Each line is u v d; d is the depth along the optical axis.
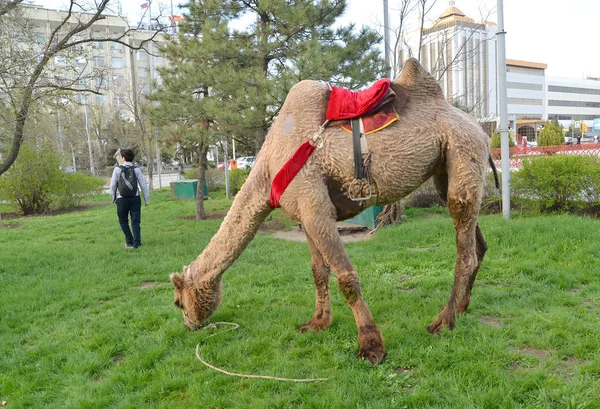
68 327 4.99
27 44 11.33
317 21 10.73
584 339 3.78
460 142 3.96
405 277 6.02
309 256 7.52
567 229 6.88
